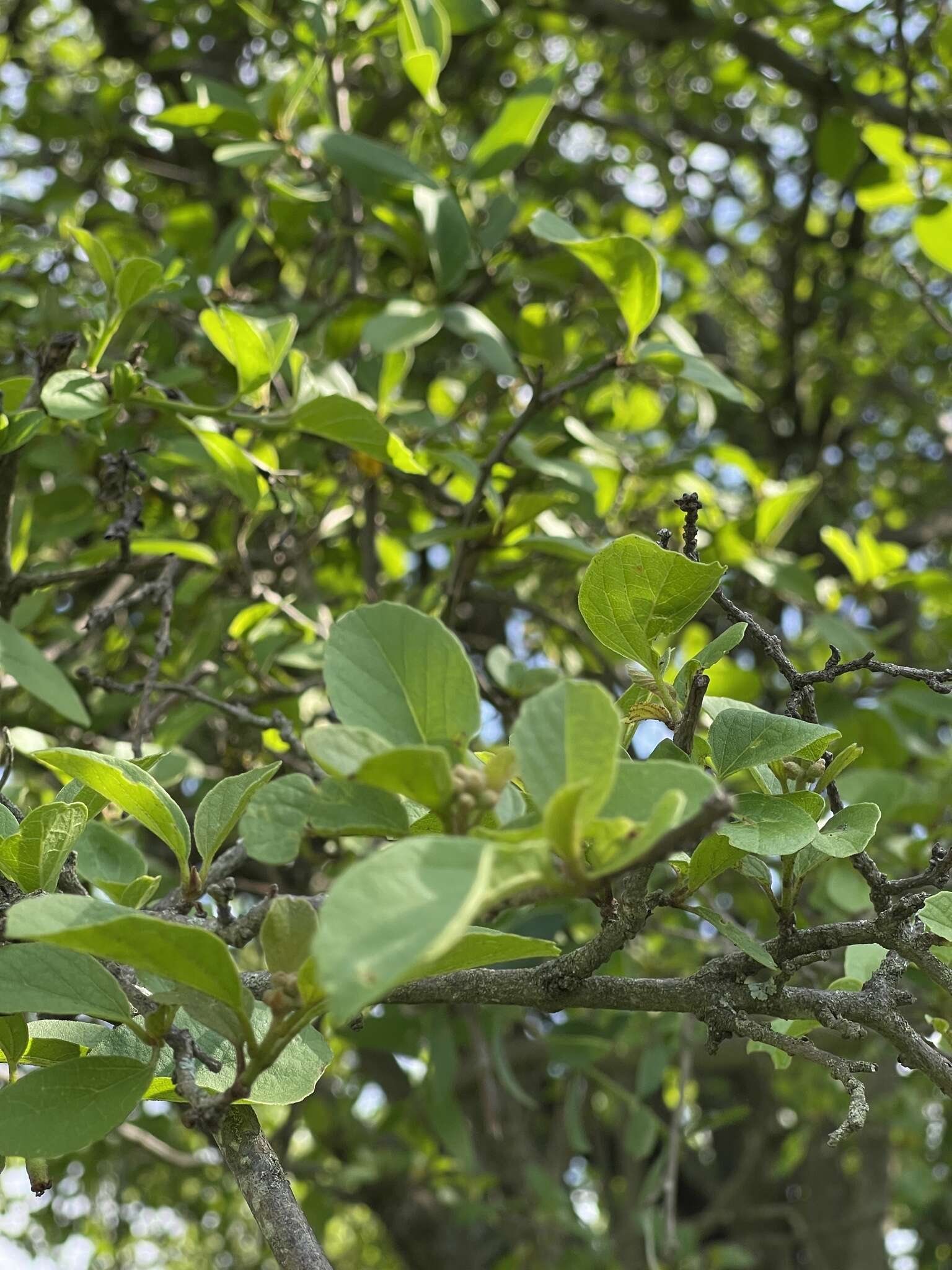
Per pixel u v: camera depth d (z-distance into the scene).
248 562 2.67
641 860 0.68
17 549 2.34
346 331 2.97
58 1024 1.16
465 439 3.01
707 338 5.99
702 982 1.12
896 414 6.08
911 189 3.40
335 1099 5.38
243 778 1.15
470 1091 4.92
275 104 2.82
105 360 2.21
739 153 5.14
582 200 4.18
